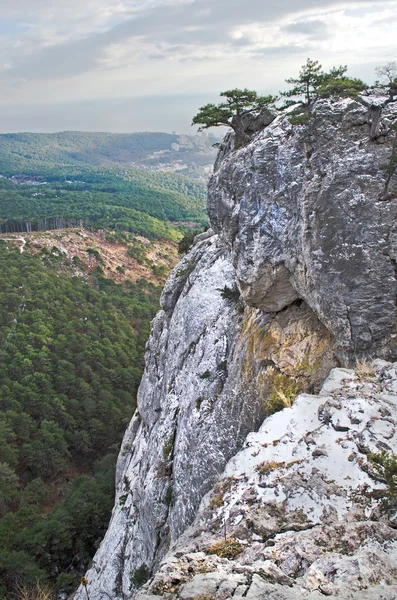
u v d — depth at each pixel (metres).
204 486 19.06
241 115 21.23
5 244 110.44
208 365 23.59
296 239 16.34
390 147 14.81
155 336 37.19
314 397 12.38
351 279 14.54
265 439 11.45
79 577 35.66
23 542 36.12
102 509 40.03
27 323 73.31
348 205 14.73
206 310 26.95
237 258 19.50
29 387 58.66
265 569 7.42
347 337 14.75
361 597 6.52
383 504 8.91
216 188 20.73
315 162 16.02
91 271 110.75
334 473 9.88
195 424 21.55
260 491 9.98
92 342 72.00
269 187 17.42
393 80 16.44
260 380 18.16
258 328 20.03
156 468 24.00
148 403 34.16
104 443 57.62
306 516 9.09
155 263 126.94
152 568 21.62
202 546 8.87
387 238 14.31
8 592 31.48
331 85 16.55
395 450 10.01
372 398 11.62
